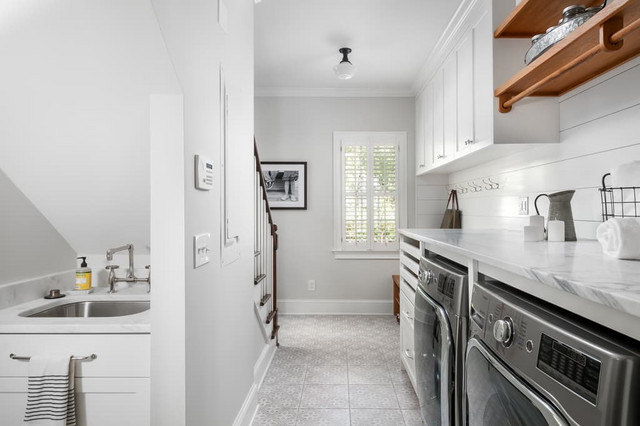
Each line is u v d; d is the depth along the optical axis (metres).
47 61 1.18
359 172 4.30
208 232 1.45
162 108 1.21
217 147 1.57
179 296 1.20
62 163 1.55
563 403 0.69
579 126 1.89
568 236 1.68
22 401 1.30
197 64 1.35
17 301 1.60
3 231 1.56
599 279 0.77
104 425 1.29
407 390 2.46
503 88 2.01
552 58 1.58
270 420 2.11
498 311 1.01
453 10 2.65
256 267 2.74
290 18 2.76
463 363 1.35
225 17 1.70
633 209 1.40
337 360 2.95
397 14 2.70
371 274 4.31
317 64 3.58
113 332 1.28
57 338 1.30
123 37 1.08
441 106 3.22
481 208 3.20
